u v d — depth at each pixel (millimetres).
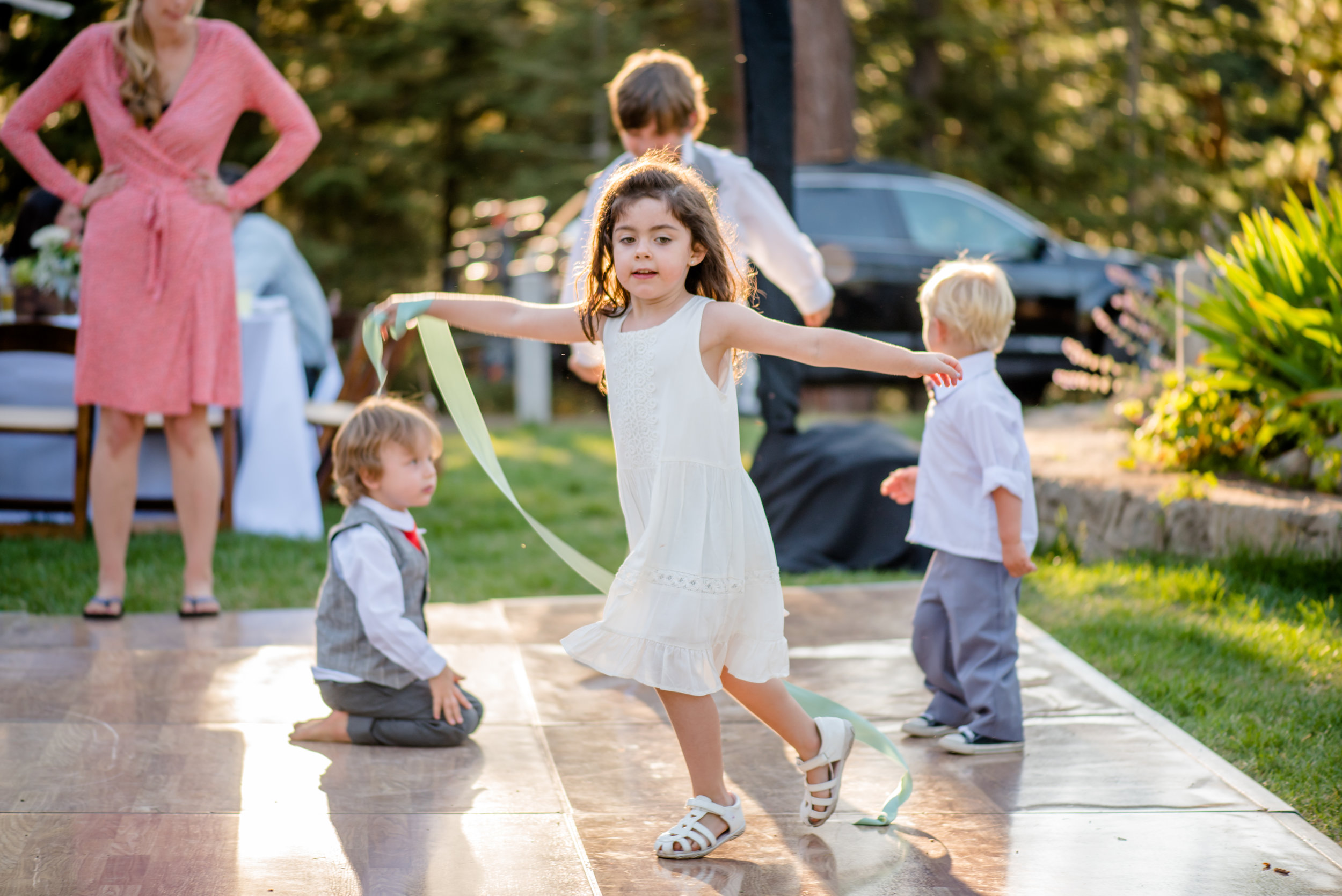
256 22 28594
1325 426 8266
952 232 16641
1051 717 5281
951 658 5105
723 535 3807
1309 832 4199
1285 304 8117
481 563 8531
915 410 17688
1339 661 5941
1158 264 17484
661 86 6312
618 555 8891
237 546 8430
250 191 6680
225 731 4973
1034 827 4234
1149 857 4012
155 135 6387
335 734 4875
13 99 23797
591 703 5438
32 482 8922
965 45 29484
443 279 26469
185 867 3803
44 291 8914
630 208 3824
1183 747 4934
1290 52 27234
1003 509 4738
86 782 4426
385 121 30125
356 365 9906
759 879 3834
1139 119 30875
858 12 28891
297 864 3840
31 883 3670
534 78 29438
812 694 4340
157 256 6355
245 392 9203
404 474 4879
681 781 4590
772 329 3812
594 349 6562
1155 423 9125
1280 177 22469
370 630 4762
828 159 20734
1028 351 16578
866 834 4180
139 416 6574
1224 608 6801
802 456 8281
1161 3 31312
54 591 7188
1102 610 6883
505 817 4246
